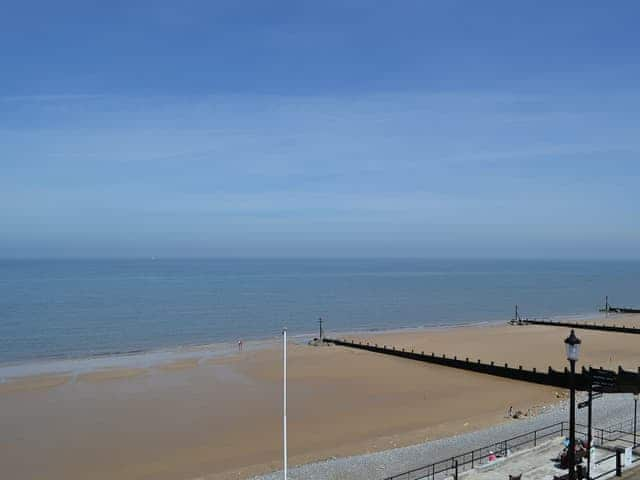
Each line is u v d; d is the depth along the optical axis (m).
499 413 43.31
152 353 71.94
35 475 31.42
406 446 35.44
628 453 22.75
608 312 126.31
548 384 52.34
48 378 55.28
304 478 30.20
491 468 24.30
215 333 91.06
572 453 17.23
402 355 67.81
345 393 49.88
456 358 62.78
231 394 49.28
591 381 21.33
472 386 52.56
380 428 39.84
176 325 98.94
